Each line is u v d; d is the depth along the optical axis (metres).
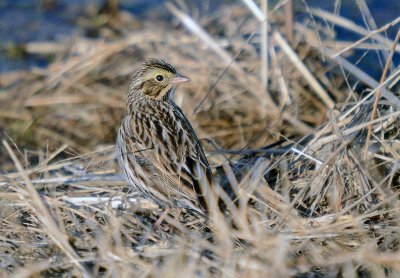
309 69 15.89
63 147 13.35
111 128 16.33
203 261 9.99
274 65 15.89
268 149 13.15
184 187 11.19
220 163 12.95
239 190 11.52
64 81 17.19
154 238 10.95
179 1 19.69
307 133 13.98
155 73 12.55
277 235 10.29
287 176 11.94
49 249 10.68
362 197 10.99
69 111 16.64
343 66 14.74
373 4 19.16
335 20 15.53
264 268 9.55
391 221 10.98
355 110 13.15
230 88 15.95
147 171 11.58
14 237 11.20
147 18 20.11
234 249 10.17
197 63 16.52
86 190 12.18
